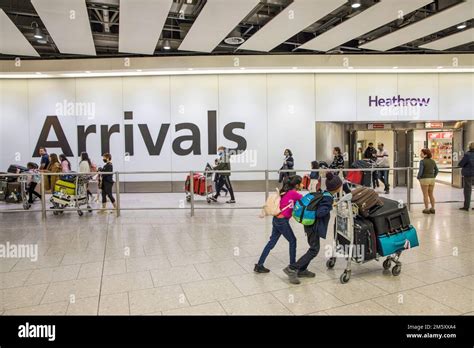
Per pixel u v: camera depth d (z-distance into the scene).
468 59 11.34
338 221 4.42
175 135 12.23
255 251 5.36
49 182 9.96
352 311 3.37
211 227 6.97
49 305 3.58
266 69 11.52
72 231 6.73
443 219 7.40
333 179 4.04
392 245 4.12
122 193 12.28
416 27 8.45
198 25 8.02
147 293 3.84
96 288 3.99
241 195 11.42
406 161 13.02
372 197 4.16
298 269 4.06
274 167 12.29
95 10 8.37
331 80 12.21
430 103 12.38
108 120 12.24
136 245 5.74
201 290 3.90
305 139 12.25
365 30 8.55
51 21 7.57
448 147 13.00
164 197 11.23
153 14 7.25
